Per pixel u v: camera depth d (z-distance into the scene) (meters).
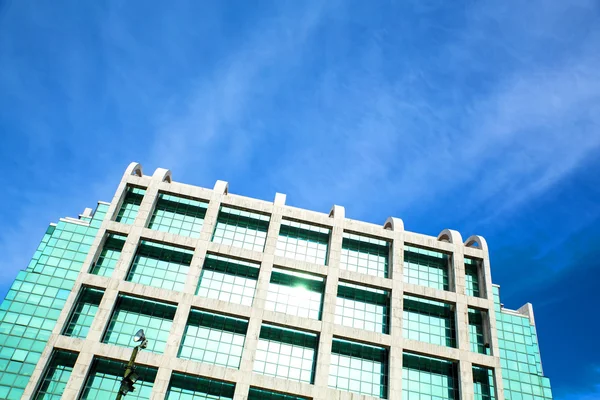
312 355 46.88
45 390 40.84
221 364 44.94
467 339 48.53
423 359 48.34
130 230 49.03
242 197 53.28
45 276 47.06
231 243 52.03
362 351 47.88
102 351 42.06
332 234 52.56
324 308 47.66
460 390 45.91
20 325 43.84
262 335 47.03
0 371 41.19
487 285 52.38
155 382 41.38
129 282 45.88
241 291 49.31
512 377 49.91
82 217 53.94
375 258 53.91
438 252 55.44
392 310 48.88
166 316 46.41
